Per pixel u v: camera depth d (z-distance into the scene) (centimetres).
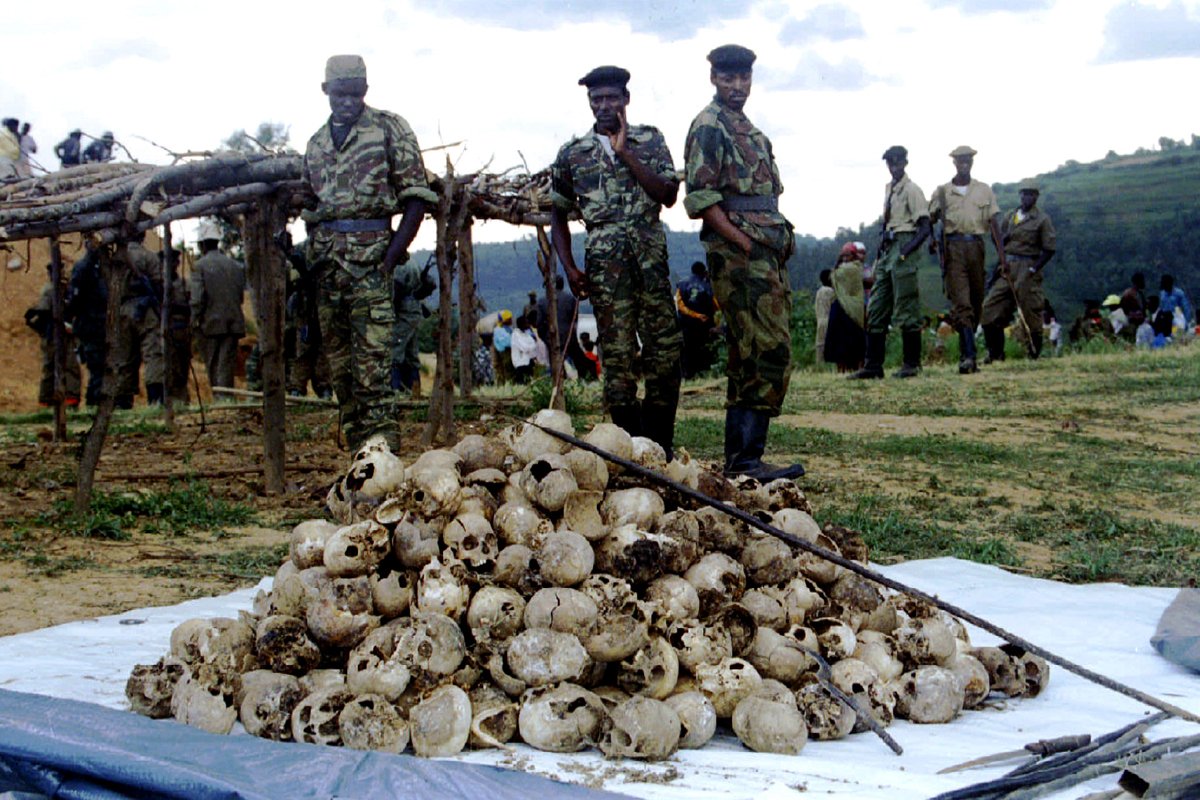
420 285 1595
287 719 417
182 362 1680
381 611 456
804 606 482
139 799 359
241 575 706
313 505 924
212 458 1134
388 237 861
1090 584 664
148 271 1634
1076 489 993
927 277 6191
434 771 368
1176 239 7206
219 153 894
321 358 1530
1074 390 1558
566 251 868
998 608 607
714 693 434
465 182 1088
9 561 730
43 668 493
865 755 419
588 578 454
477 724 414
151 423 1396
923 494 956
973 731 448
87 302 1628
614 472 509
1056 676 514
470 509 472
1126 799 371
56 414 1245
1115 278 6756
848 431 1270
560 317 1875
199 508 882
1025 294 1941
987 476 1034
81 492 849
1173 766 378
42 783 368
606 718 413
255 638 455
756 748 419
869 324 1734
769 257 782
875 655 471
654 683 432
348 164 847
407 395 1546
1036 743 413
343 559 458
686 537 475
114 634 550
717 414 1396
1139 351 2020
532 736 414
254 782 362
